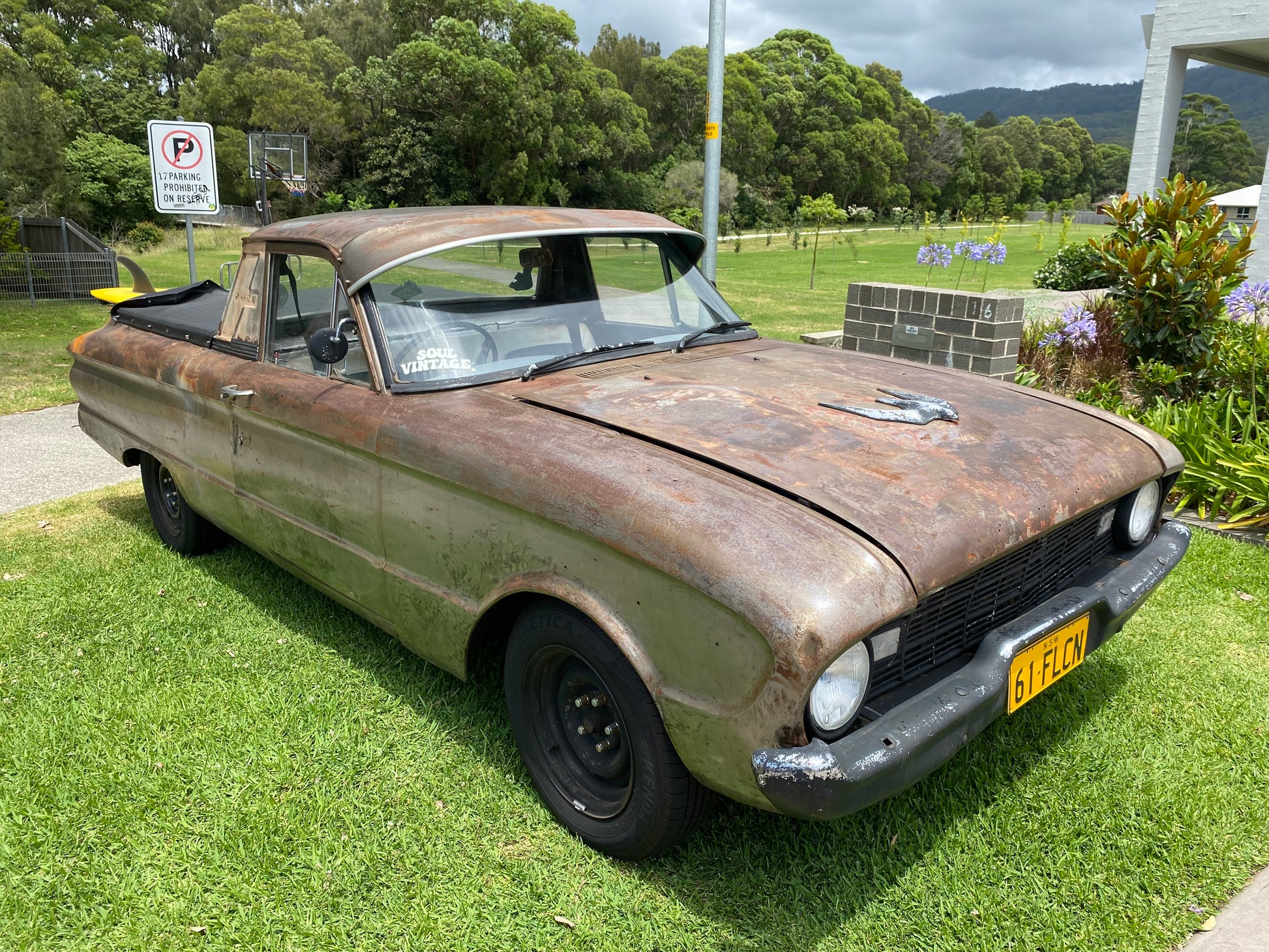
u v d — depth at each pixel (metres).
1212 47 12.91
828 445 2.56
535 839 2.68
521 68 54.53
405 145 52.66
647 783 2.38
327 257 3.26
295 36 60.59
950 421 2.83
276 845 2.63
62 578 4.50
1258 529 4.92
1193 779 2.93
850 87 92.75
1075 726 3.22
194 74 79.31
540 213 3.63
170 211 8.75
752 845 2.65
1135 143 13.74
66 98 55.84
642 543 2.19
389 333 3.11
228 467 3.85
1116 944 2.29
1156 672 3.57
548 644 2.58
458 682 3.52
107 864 2.58
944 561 2.17
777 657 1.95
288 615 4.10
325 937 2.32
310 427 3.21
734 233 58.84
